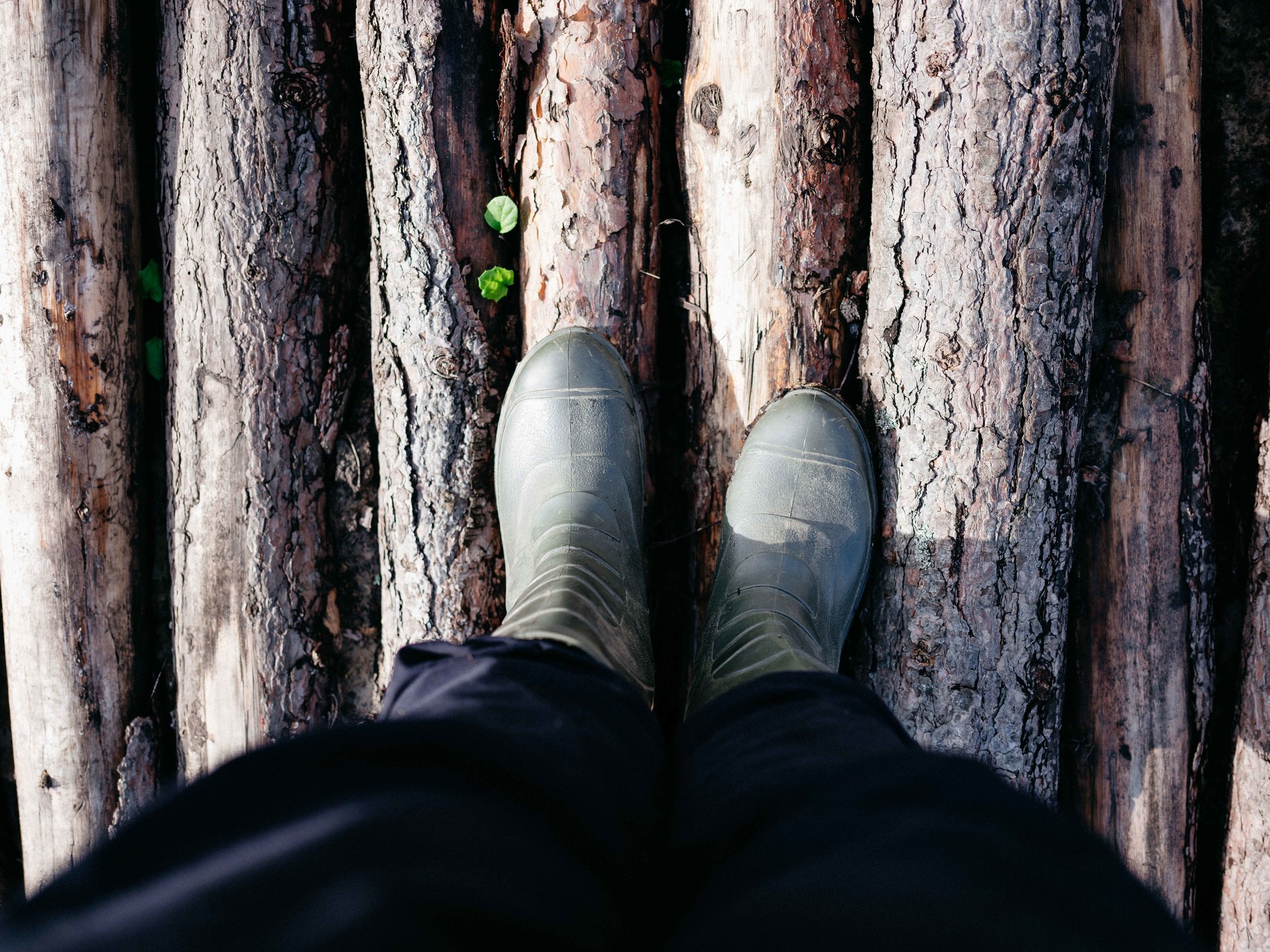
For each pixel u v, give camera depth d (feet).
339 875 2.01
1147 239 5.99
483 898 2.12
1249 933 6.04
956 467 5.63
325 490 6.50
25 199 6.06
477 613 6.37
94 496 6.39
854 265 6.08
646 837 3.41
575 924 2.30
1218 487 6.49
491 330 6.26
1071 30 5.25
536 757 3.09
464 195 6.00
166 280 6.50
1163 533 6.06
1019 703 5.81
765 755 3.60
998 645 5.74
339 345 6.40
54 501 6.31
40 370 6.21
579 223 5.97
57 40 5.98
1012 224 5.39
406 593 6.32
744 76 5.81
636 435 6.22
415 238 5.95
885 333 5.81
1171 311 6.01
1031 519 5.66
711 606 6.06
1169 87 5.94
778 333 6.00
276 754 2.72
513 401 6.18
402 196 5.93
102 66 6.21
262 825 2.41
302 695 6.38
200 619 6.31
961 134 5.35
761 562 5.90
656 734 4.10
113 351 6.42
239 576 6.20
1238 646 6.31
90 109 6.16
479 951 1.94
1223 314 6.52
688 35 6.12
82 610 6.45
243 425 6.11
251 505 6.16
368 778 2.67
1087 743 6.32
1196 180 6.07
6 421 6.29
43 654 6.48
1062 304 5.53
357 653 6.69
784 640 5.30
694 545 6.54
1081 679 6.31
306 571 6.37
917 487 5.79
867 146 6.03
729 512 6.11
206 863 2.18
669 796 3.91
